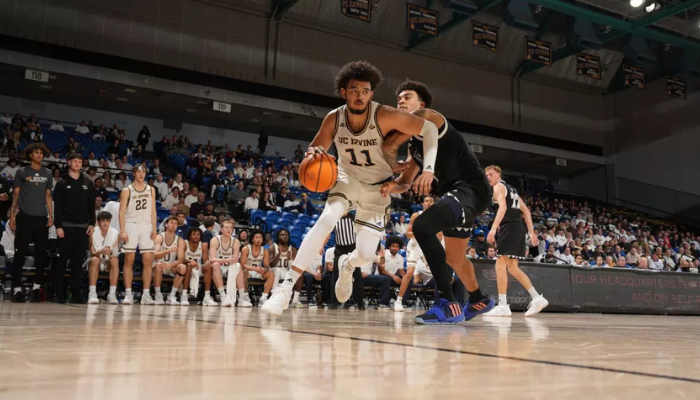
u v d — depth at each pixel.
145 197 5.70
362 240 2.77
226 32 15.29
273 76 15.71
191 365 0.81
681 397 0.62
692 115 18.97
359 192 2.65
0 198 6.44
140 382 0.64
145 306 4.78
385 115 2.49
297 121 16.73
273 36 15.88
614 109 21.19
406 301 7.35
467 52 18.31
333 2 16.19
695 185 18.62
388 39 17.28
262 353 1.01
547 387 0.67
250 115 16.19
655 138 19.84
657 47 19.03
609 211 19.64
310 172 2.36
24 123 13.55
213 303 6.14
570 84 20.36
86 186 5.56
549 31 17.62
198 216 10.38
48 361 0.81
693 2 14.10
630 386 0.70
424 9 14.86
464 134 18.02
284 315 3.40
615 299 6.92
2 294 6.75
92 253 5.62
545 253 11.34
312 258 2.45
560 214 18.22
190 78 14.48
